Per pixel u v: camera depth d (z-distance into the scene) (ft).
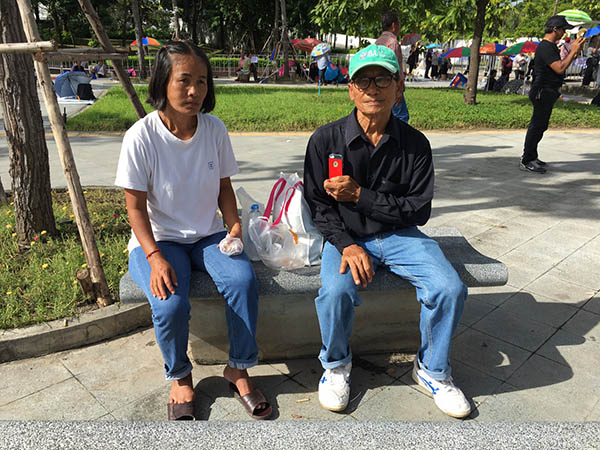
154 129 7.70
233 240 7.96
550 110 21.02
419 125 33.45
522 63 73.67
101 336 9.68
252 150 27.09
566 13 38.29
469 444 5.30
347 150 8.23
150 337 9.80
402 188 8.38
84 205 9.71
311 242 8.59
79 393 8.18
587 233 15.02
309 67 80.89
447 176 21.66
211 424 5.61
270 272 8.45
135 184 7.61
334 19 46.34
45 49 8.66
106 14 149.07
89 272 9.98
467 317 10.43
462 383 8.37
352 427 5.54
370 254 8.41
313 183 8.40
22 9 8.93
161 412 7.75
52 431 5.46
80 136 31.07
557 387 8.24
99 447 5.30
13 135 12.28
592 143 28.71
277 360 9.14
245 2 112.78
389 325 9.13
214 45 161.89
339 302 7.51
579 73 78.74
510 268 12.67
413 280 7.91
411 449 5.26
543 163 22.76
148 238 7.64
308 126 33.65
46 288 10.48
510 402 7.89
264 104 42.14
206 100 7.96
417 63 93.56
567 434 5.42
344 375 8.03
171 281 7.37
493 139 30.12
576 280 12.03
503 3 53.67
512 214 16.72
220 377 8.62
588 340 9.60
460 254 9.16
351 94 8.09
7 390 8.25
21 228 13.04
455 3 43.65
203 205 8.34
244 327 7.72
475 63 40.98
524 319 10.35
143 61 77.46
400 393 8.18
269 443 5.34
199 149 8.00
